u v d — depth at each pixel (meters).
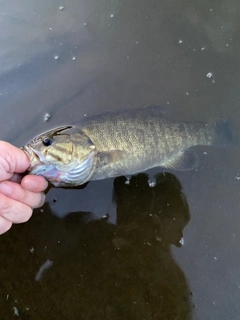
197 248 0.36
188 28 0.52
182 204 0.39
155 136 0.38
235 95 0.46
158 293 0.33
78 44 0.52
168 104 0.46
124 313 0.32
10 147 0.29
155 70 0.49
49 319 0.33
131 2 0.55
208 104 0.45
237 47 0.49
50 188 0.39
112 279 0.34
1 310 0.34
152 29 0.52
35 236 0.38
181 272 0.34
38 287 0.35
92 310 0.33
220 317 0.32
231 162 0.41
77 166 0.36
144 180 0.41
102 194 0.40
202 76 0.48
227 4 0.52
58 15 0.56
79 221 0.38
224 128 0.42
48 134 0.36
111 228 0.38
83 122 0.38
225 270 0.34
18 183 0.32
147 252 0.36
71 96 0.47
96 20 0.54
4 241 0.37
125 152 0.37
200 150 0.42
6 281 0.35
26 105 0.46
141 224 0.38
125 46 0.51
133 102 0.46
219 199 0.39
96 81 0.48
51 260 0.36
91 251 0.36
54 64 0.50
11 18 0.56
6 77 0.50
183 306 0.32
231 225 0.37
